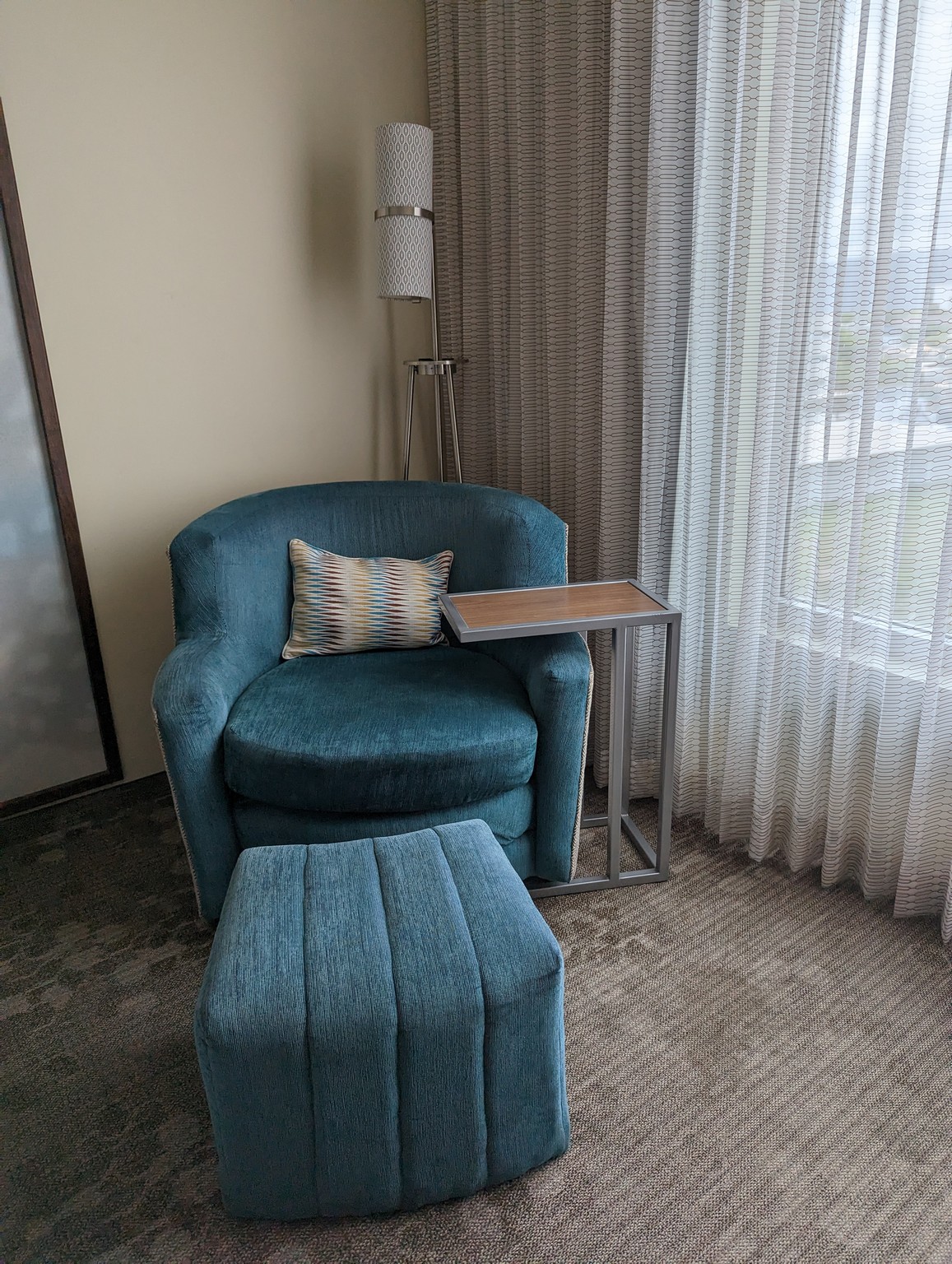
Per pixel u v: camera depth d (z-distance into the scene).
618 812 1.97
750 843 2.16
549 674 1.82
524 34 2.27
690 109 1.96
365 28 2.56
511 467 2.71
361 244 2.71
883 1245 1.23
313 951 1.26
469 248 2.62
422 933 1.29
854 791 2.00
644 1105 1.46
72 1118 1.47
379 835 1.78
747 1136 1.40
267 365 2.61
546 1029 1.25
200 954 1.86
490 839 1.55
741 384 1.94
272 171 2.49
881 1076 1.51
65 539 2.35
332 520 2.35
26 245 2.13
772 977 1.75
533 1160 1.33
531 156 2.36
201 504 2.58
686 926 1.91
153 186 2.30
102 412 2.35
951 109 1.49
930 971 1.76
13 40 2.03
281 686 2.02
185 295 2.41
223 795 1.81
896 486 1.78
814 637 1.91
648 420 2.14
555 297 2.37
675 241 2.03
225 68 2.35
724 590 2.09
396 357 2.88
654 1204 1.30
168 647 2.61
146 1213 1.31
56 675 2.42
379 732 1.78
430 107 2.69
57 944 1.90
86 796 2.53
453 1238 1.26
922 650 1.81
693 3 1.89
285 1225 1.29
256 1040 1.16
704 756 2.31
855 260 1.70
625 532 2.35
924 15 1.53
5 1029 1.67
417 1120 1.23
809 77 1.70
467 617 1.86
